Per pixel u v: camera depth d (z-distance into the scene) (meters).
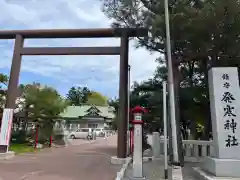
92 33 12.45
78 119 39.50
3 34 13.15
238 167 6.66
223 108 7.30
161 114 14.57
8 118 12.37
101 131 37.09
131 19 9.96
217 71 7.65
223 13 7.89
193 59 10.57
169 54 8.46
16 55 12.84
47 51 12.66
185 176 7.71
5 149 12.36
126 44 11.97
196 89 12.37
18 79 12.85
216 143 7.16
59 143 21.86
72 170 9.29
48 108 19.97
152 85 15.75
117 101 21.53
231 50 8.88
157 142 11.70
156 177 7.62
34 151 16.41
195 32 8.45
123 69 11.66
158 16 8.81
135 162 7.15
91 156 14.04
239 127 7.10
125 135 11.26
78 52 12.37
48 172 8.82
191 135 15.69
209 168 7.23
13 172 8.69
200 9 8.52
